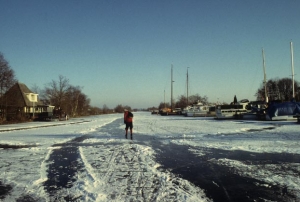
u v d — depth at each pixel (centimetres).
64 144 1489
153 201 549
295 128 2188
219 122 3375
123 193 603
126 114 1720
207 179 718
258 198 567
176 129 2367
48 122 4553
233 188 637
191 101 9819
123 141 1576
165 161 966
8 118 4591
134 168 857
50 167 896
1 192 633
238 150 1170
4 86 4231
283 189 625
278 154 1060
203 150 1194
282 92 8525
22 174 804
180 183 681
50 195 604
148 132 2134
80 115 9819
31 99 5853
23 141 1647
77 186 668
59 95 7600
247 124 2841
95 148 1313
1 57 4184
